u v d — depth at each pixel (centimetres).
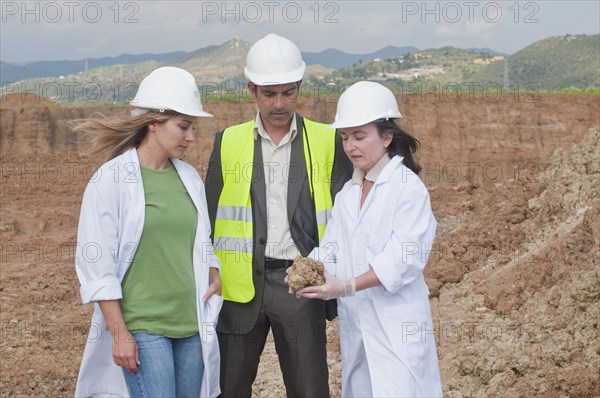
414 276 455
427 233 459
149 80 462
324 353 526
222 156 528
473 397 676
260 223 518
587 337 719
